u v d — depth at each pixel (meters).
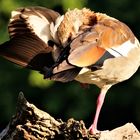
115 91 27.53
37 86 26.62
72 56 11.91
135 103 27.61
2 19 26.86
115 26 12.80
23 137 12.30
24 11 13.05
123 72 12.95
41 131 12.26
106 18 12.91
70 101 27.39
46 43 12.79
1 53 12.89
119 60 12.70
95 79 12.78
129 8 27.17
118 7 27.12
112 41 12.55
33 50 12.88
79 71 11.97
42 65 12.81
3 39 26.64
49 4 26.45
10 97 27.69
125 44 12.87
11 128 12.62
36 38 12.89
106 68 12.62
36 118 12.28
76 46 12.08
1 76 27.70
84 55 11.98
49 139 12.28
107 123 28.17
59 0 26.25
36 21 12.95
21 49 12.91
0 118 27.66
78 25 12.60
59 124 12.27
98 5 27.05
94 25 12.60
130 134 12.60
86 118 27.38
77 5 25.84
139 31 27.20
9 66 27.73
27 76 27.66
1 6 26.69
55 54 12.63
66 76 11.78
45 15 12.96
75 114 27.22
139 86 27.16
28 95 27.73
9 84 27.75
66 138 12.20
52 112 27.53
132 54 13.02
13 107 27.69
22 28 12.97
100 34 12.41
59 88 27.42
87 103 27.22
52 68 11.86
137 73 27.11
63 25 12.57
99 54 12.17
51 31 12.72
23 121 12.44
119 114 28.05
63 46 12.48
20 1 26.77
